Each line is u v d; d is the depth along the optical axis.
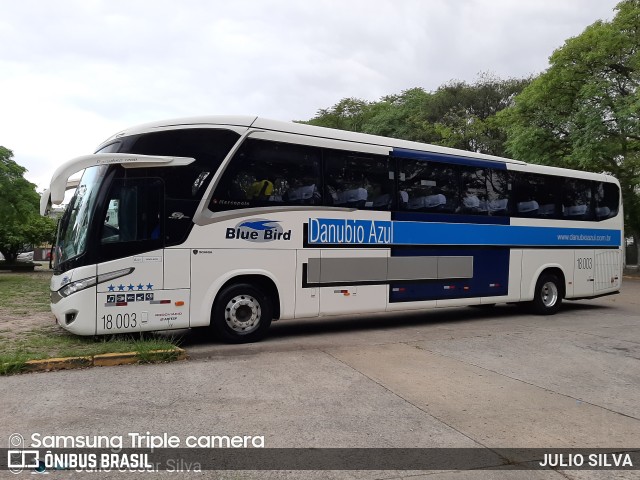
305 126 8.73
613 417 5.00
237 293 8.00
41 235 30.17
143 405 5.09
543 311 12.02
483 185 10.90
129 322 7.28
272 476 3.68
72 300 7.12
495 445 4.29
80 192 7.80
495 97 35.31
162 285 7.46
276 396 5.44
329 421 4.75
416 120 35.75
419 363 6.98
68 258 7.36
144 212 7.43
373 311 9.23
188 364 6.73
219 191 7.85
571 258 12.53
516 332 9.56
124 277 7.26
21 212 19.81
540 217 11.88
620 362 7.24
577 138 20.91
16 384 5.71
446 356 7.43
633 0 20.81
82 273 7.12
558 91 21.81
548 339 8.86
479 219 10.74
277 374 6.29
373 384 5.93
